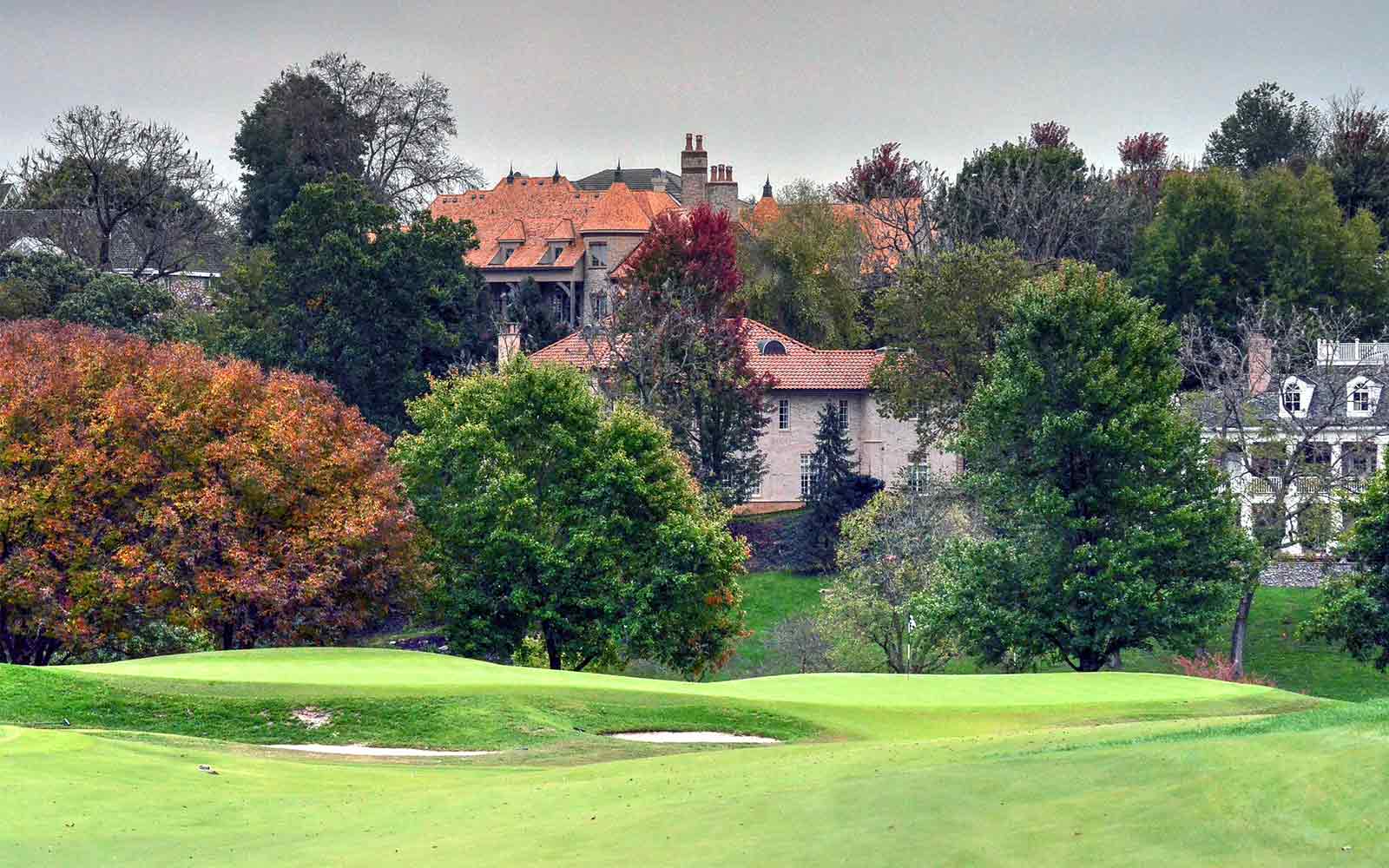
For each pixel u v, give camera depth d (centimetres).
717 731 11431
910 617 18900
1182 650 18325
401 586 19075
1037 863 5453
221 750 9938
